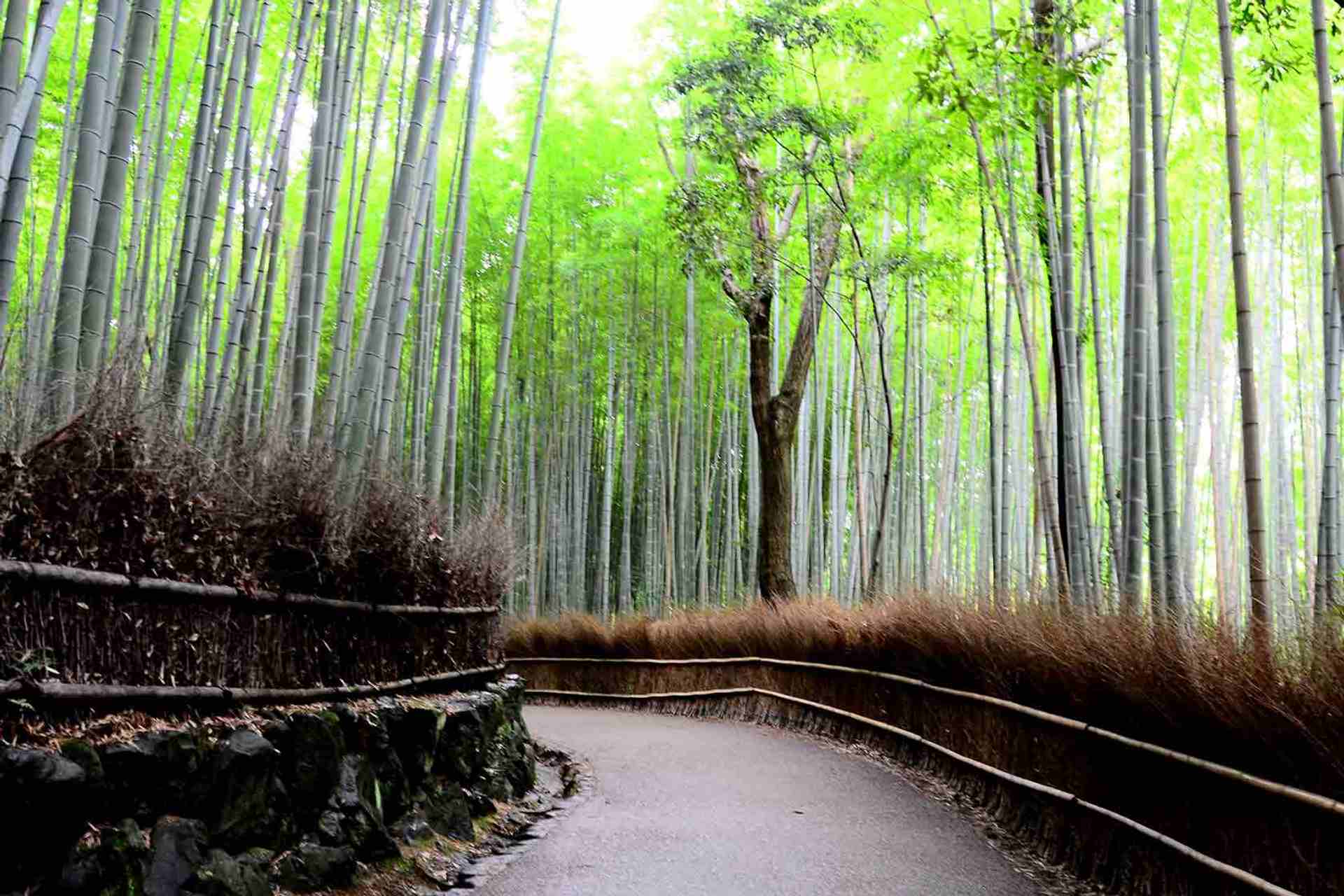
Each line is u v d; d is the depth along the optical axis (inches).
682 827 183.0
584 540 592.1
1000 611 213.3
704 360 636.1
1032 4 266.2
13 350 112.1
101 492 106.0
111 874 92.8
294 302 345.1
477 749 194.2
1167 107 381.1
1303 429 448.1
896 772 244.5
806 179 393.7
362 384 205.3
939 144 321.4
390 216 214.2
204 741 110.6
